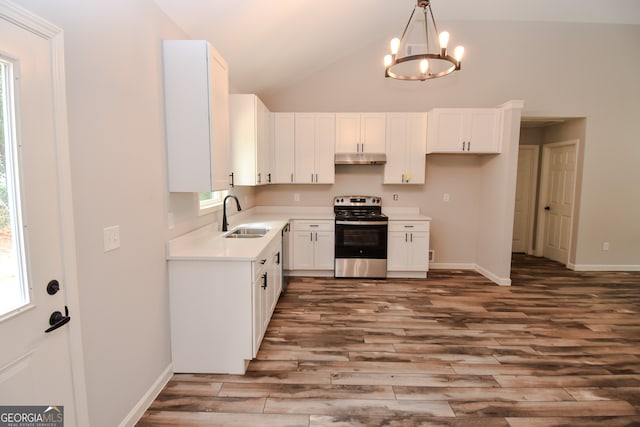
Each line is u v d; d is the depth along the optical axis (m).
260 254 2.23
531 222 5.81
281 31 3.07
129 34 1.68
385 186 4.74
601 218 4.72
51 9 1.18
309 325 2.89
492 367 2.27
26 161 1.07
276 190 4.76
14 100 1.02
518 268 4.89
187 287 2.13
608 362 2.35
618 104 4.52
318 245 4.30
